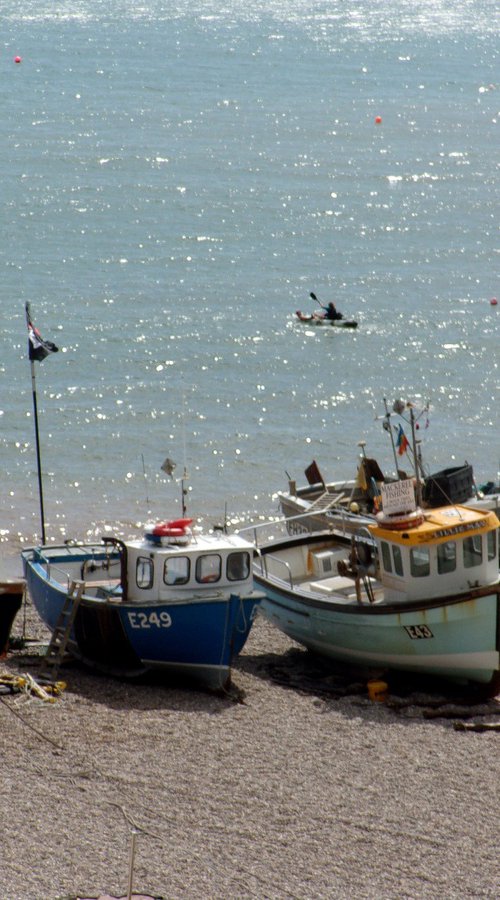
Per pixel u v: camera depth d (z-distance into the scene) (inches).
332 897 2847.0
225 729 3705.7
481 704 4023.1
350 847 3070.9
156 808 3206.2
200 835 3085.6
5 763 3395.7
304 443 7347.4
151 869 2910.9
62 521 6230.3
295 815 3211.1
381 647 4126.5
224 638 3966.5
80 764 3417.8
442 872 2979.8
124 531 6151.6
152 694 3976.4
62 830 3063.5
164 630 3964.1
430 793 3363.7
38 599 4426.7
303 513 5083.7
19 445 7180.1
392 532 4037.9
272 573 4658.0
